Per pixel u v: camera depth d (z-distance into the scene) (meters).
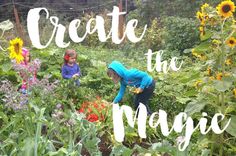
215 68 3.09
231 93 3.11
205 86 3.07
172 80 4.82
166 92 4.57
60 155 2.48
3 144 2.52
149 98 4.18
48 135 2.63
